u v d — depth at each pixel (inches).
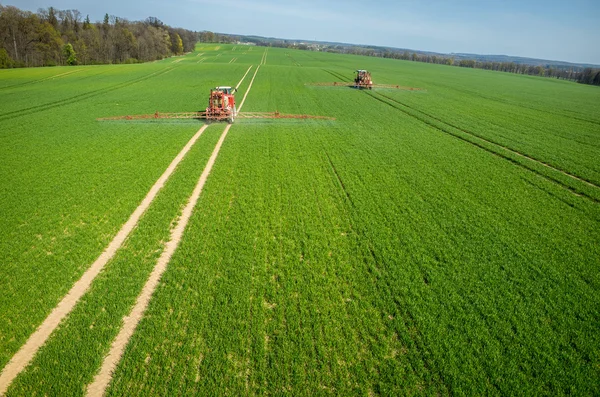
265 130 1216.8
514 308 439.5
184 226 614.9
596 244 584.1
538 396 333.4
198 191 754.8
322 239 577.9
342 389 335.3
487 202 722.8
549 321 421.4
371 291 464.4
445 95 2208.4
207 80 2561.5
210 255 528.4
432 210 681.0
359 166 902.4
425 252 547.8
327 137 1155.9
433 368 358.6
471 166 926.4
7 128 1175.6
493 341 390.9
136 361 359.3
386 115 1525.6
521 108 1836.9
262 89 2193.7
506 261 530.3
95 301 439.8
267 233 589.9
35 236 567.5
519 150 1073.5
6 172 802.8
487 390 338.0
